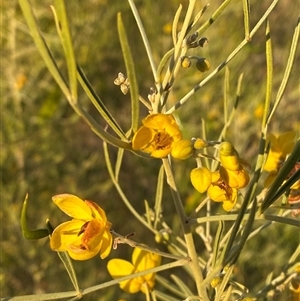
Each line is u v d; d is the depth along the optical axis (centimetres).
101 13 45
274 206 13
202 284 11
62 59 39
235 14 44
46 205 38
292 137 13
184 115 40
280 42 48
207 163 15
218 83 42
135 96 9
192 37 12
